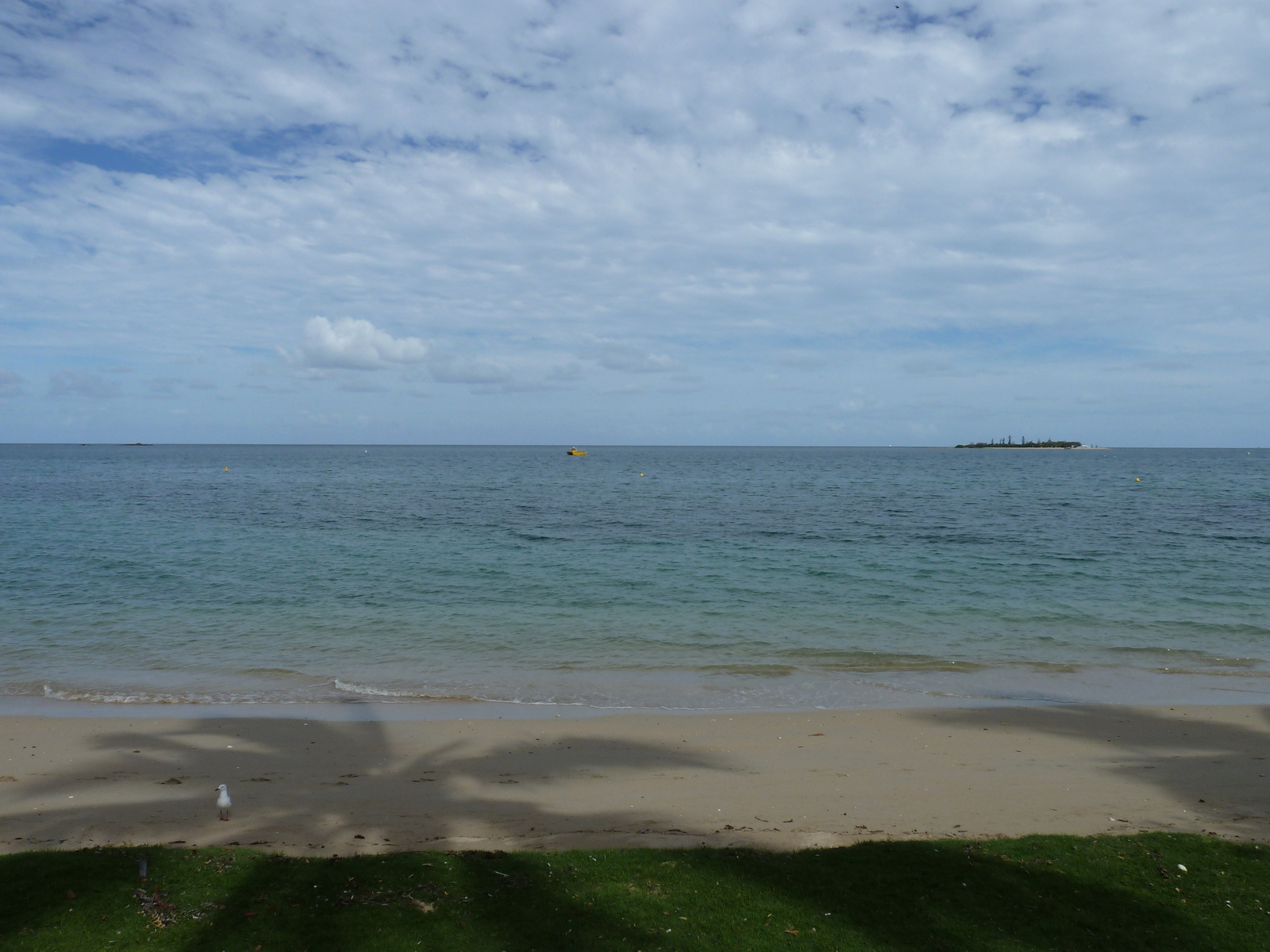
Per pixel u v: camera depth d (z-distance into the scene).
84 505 56.94
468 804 9.95
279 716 13.63
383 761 11.53
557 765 11.43
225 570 29.00
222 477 98.38
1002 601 24.09
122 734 12.59
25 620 21.12
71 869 7.60
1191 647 18.95
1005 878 7.66
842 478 101.06
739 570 29.58
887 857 8.12
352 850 8.52
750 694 15.26
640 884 7.52
